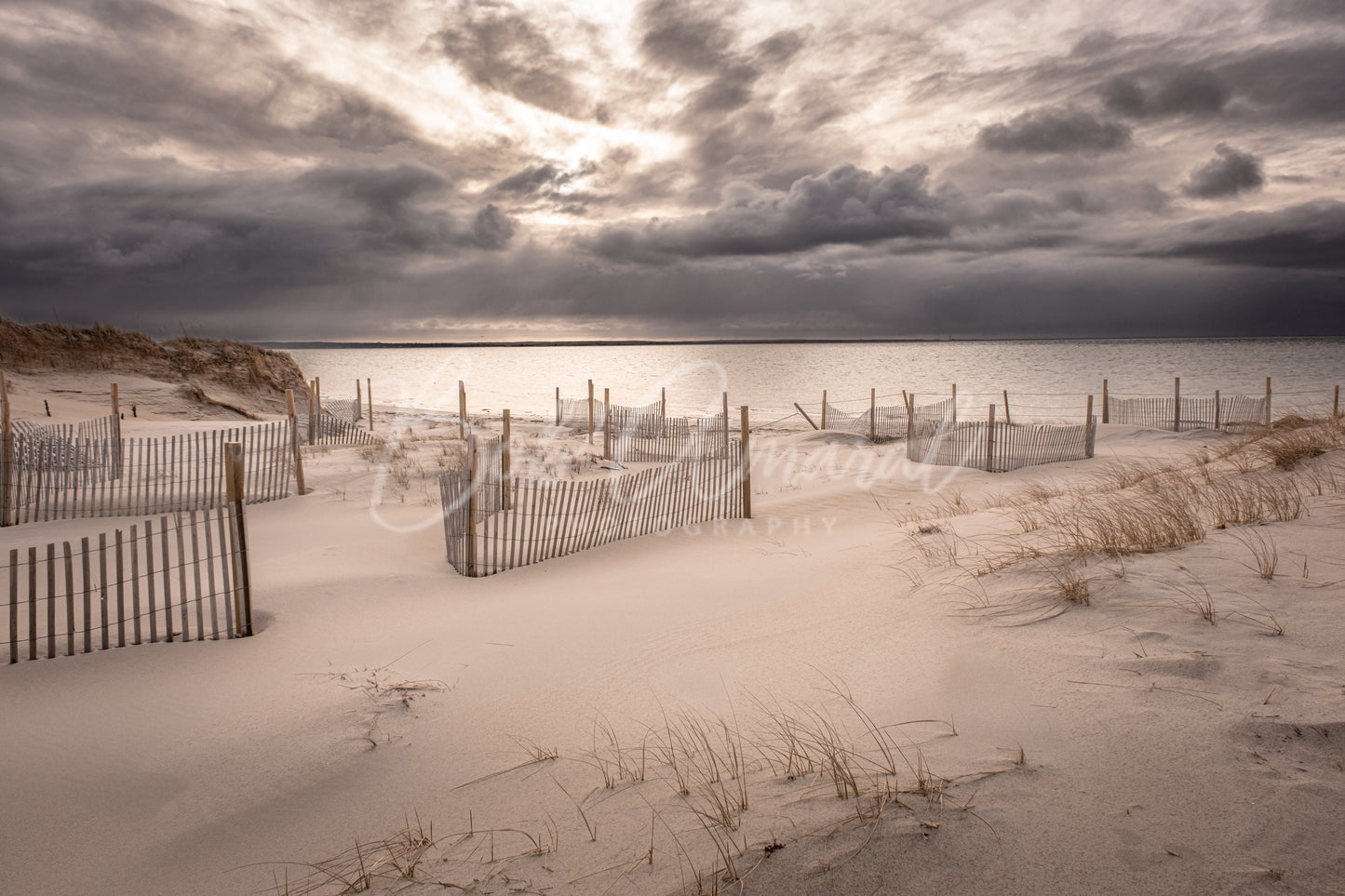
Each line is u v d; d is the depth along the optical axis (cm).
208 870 280
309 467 1493
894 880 206
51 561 506
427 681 459
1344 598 357
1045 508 769
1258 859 196
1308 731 249
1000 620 422
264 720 411
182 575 545
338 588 687
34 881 278
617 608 607
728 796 275
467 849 271
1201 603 379
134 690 456
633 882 230
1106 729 275
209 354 3753
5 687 460
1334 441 852
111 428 1695
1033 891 196
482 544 845
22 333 3181
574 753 343
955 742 287
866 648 429
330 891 256
